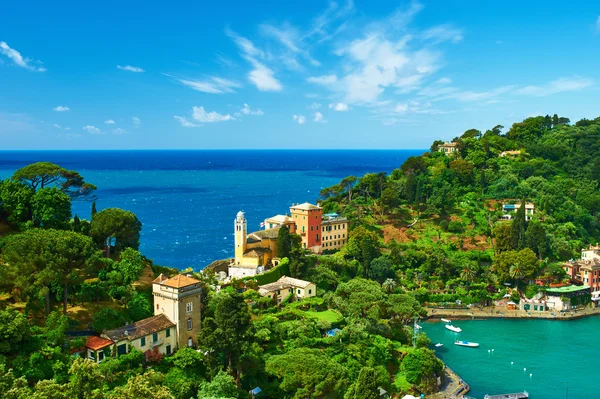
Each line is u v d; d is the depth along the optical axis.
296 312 122.94
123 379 80.81
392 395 105.94
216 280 132.25
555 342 139.88
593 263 179.00
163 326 91.94
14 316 79.12
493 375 118.56
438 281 174.50
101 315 91.19
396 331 130.75
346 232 197.88
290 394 90.94
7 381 62.00
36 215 113.44
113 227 117.31
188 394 84.50
